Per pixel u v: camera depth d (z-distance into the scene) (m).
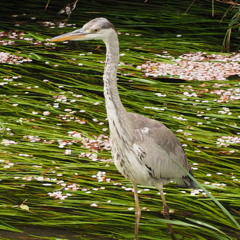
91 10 19.77
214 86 14.27
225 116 12.60
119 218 9.42
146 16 19.17
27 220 9.30
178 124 12.27
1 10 19.83
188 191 10.27
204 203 9.78
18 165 10.63
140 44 16.98
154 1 20.94
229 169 10.76
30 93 13.64
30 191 10.02
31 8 20.16
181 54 16.44
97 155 11.01
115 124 8.49
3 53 16.00
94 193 9.91
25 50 16.31
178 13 19.69
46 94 13.60
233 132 12.15
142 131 8.65
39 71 14.97
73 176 10.41
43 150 11.16
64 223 9.14
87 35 8.52
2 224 9.09
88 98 13.41
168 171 8.93
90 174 10.50
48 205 9.56
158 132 8.81
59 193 9.92
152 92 13.80
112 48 8.49
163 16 19.28
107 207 9.55
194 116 12.77
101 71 14.95
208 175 10.52
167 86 14.11
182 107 13.12
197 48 16.95
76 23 18.62
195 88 14.03
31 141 11.47
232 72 15.16
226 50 16.86
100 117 12.62
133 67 15.26
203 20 19.03
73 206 9.60
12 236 8.90
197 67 15.46
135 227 8.83
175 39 17.55
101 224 9.25
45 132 11.77
